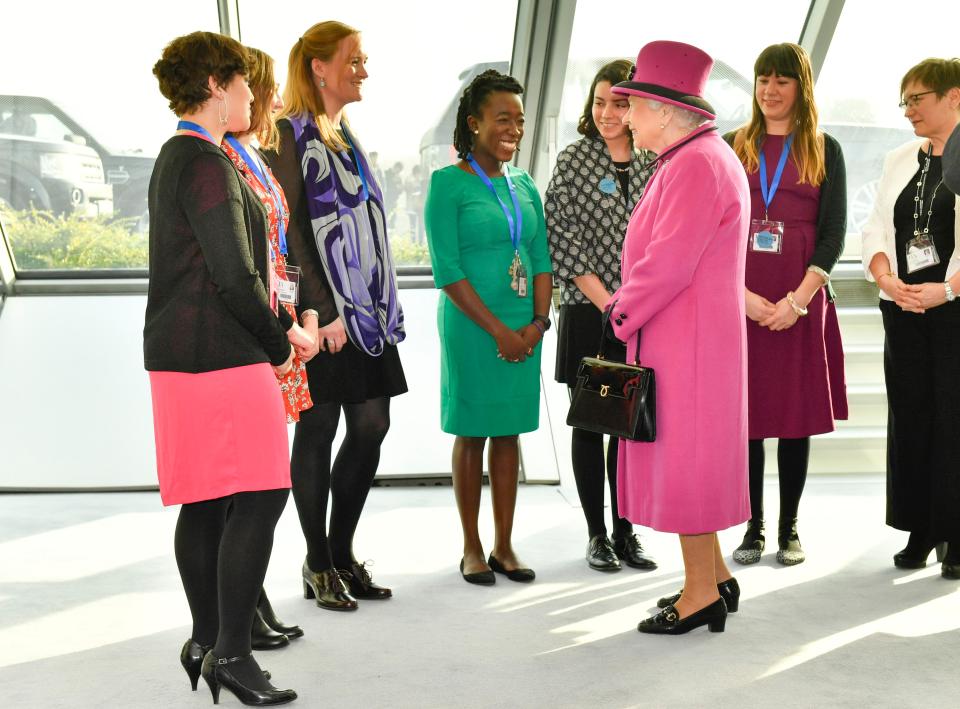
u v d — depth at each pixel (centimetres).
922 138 372
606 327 299
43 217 573
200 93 237
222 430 236
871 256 369
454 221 350
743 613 318
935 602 327
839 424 543
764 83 364
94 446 520
